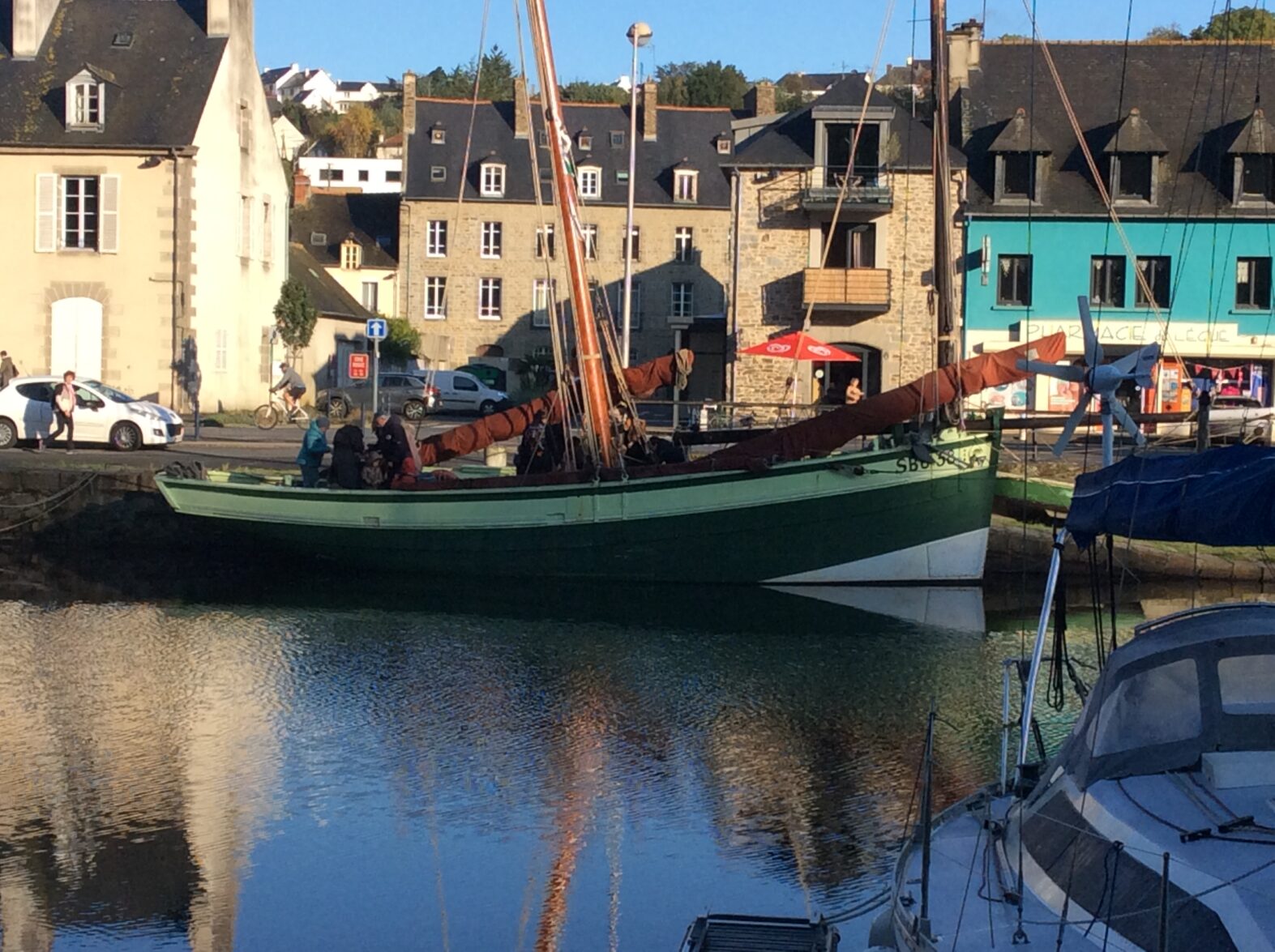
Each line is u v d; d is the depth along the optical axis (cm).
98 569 2620
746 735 1493
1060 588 940
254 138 4922
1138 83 4781
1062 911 709
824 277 4584
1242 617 783
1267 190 4419
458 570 2489
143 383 4416
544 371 6788
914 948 718
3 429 3247
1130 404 3272
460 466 3177
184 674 1752
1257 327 4366
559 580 2462
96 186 4409
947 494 2388
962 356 4553
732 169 4697
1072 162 4606
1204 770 725
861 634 2042
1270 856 660
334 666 1806
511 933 991
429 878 1093
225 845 1155
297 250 6506
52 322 4419
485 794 1295
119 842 1163
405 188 7169
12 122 4450
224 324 4675
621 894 1065
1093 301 4472
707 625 2108
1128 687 780
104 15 4747
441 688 1694
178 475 2711
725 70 13325
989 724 1534
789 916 1022
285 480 2686
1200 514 728
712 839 1183
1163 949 614
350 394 5456
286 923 1002
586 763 1392
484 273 7144
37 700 1616
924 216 4612
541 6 2502
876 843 1171
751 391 4706
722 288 7138
